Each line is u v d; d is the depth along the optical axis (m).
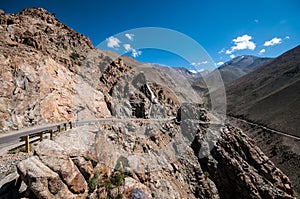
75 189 6.88
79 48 48.12
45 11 60.69
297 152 52.69
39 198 5.72
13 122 17.48
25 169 5.95
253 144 30.12
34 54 26.05
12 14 50.09
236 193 22.67
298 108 81.50
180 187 17.06
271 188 23.66
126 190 9.14
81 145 9.30
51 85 23.58
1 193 6.29
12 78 20.78
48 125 18.81
